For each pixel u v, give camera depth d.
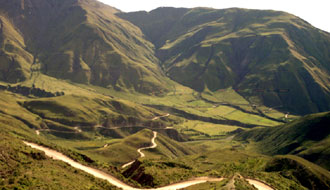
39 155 133.50
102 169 157.62
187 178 164.62
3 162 111.44
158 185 151.62
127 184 147.25
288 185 168.75
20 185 95.62
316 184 192.38
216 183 139.75
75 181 114.94
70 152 175.00
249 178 163.25
